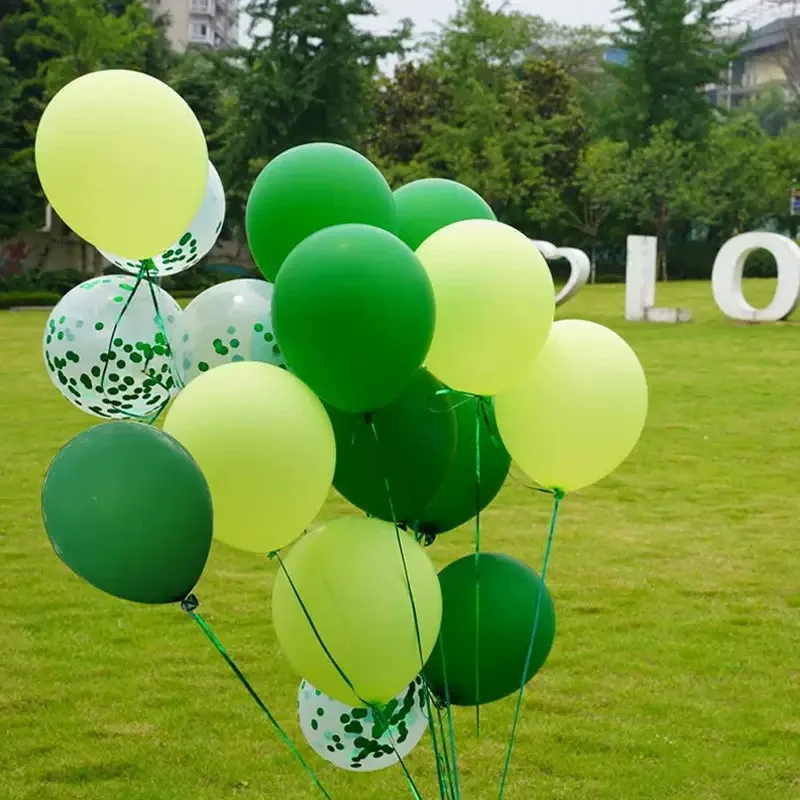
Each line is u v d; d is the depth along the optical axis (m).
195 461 2.53
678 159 39.09
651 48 45.12
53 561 7.26
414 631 2.80
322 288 2.50
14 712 4.93
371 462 2.88
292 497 2.61
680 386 14.44
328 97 34.50
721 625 5.98
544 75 41.31
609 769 4.37
